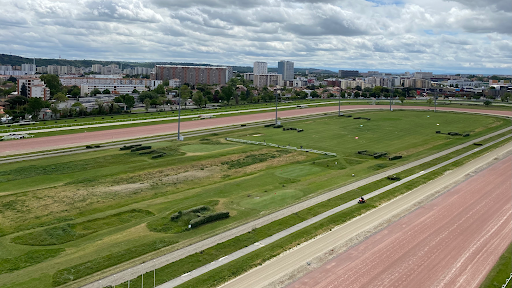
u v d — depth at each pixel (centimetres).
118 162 9644
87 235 5547
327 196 7294
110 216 6259
